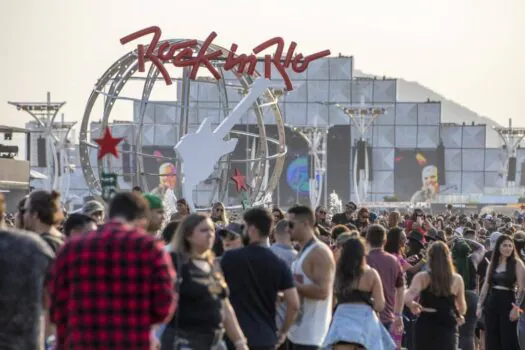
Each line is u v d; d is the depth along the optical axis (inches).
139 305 520.7
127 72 2320.4
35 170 5984.3
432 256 962.1
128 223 549.6
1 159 3631.9
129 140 6058.1
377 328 868.6
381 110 5260.8
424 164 6599.4
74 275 522.6
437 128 6589.6
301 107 6235.2
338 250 949.8
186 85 2433.6
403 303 983.0
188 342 644.1
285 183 5999.0
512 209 4874.5
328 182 6220.5
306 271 805.9
